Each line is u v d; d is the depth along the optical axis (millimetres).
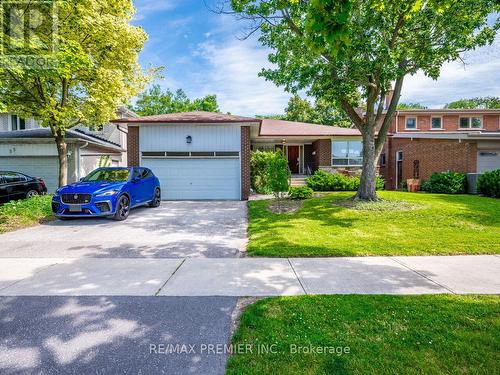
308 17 3357
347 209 9930
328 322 3029
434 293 3785
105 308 3477
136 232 7777
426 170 18938
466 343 2617
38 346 2748
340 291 3883
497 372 2254
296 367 2361
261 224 8438
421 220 8375
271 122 23547
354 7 8398
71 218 9531
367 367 2338
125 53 12367
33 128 19359
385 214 9156
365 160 11219
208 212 10914
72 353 2641
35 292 3951
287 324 3004
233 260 5352
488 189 13219
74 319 3229
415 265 4961
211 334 2916
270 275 4527
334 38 3393
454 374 2242
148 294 3867
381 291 3869
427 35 9617
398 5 6648
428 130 24703
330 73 9500
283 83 10180
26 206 9812
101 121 13328
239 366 2389
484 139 15719
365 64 8820
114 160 22031
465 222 8008
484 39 9523
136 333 2947
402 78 10953
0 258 5555
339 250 5789
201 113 17828
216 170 14711
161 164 14656
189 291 3951
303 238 6773
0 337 2900
